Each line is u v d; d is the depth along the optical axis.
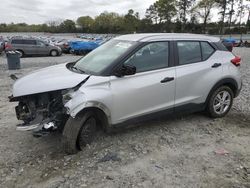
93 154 4.52
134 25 104.75
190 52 5.58
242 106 7.13
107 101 4.52
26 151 4.68
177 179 3.91
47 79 4.49
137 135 5.25
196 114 6.37
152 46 5.10
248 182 3.85
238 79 6.19
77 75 4.60
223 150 4.75
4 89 9.26
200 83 5.59
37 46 26.23
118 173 4.04
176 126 5.70
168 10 93.38
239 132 5.50
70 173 4.03
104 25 113.62
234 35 83.75
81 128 4.44
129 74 4.59
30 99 4.60
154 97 5.04
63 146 4.46
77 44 29.59
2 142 5.01
